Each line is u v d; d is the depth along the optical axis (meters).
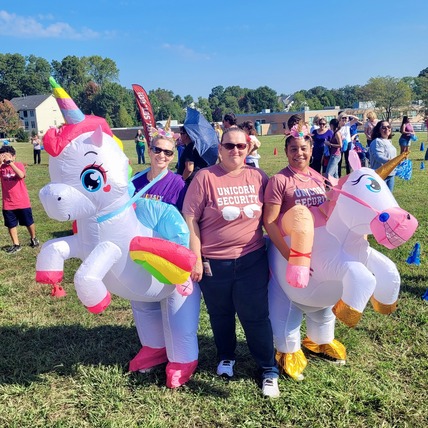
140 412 3.26
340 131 10.02
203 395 3.41
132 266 3.09
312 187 3.28
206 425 3.12
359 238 3.12
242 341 4.19
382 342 4.13
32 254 7.16
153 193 3.58
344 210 3.03
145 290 3.20
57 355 4.02
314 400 3.30
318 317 3.69
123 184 2.96
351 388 3.43
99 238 3.00
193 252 3.09
